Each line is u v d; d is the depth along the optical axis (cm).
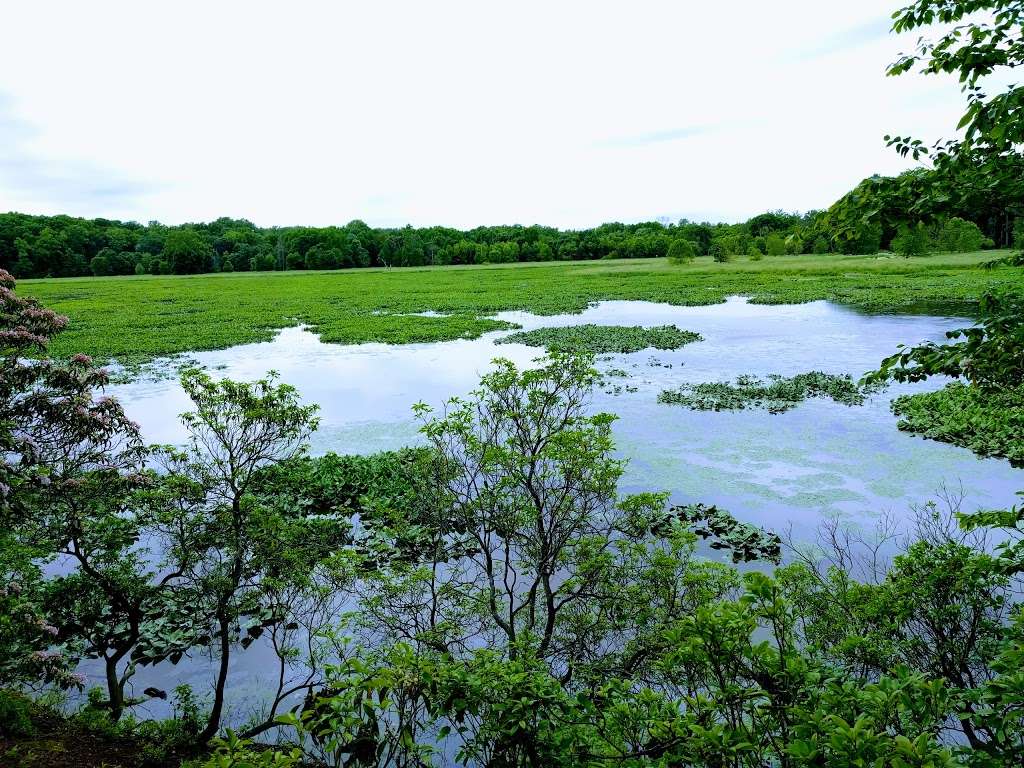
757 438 1889
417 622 838
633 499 869
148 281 10344
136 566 1115
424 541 1262
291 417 822
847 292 5556
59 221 14812
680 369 2891
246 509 829
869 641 587
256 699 870
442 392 2655
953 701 391
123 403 2598
